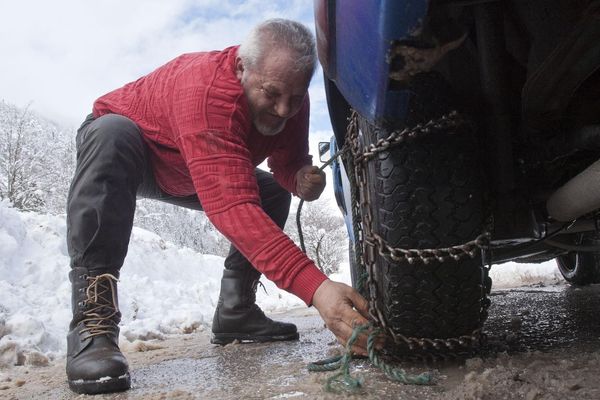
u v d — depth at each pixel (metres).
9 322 2.94
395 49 1.03
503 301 3.28
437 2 1.01
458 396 1.17
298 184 2.14
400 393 1.28
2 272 4.34
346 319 1.42
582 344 1.67
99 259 1.81
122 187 1.85
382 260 1.33
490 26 1.22
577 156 1.46
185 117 1.68
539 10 1.15
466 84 1.31
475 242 1.28
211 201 1.60
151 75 2.04
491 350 1.63
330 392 1.34
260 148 2.00
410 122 1.26
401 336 1.40
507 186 1.37
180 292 5.68
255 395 1.44
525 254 2.02
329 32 1.18
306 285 1.46
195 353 2.43
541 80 1.18
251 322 2.50
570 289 3.61
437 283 1.31
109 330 1.77
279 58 1.65
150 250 7.12
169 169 2.02
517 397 1.14
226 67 1.74
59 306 4.00
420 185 1.27
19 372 2.51
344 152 1.53
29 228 5.16
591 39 1.05
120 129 1.86
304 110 2.16
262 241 1.50
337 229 18.48
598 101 1.32
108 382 1.67
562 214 1.40
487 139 1.36
